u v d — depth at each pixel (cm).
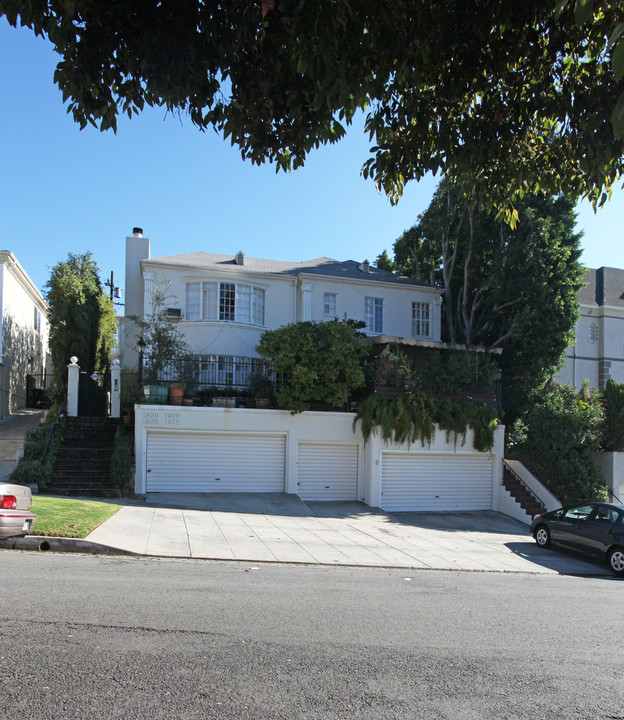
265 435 1934
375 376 2048
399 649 541
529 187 827
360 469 2027
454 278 3077
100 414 2645
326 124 703
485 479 2153
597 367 3238
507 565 1218
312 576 910
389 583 895
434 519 1872
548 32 691
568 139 760
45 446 1659
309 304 2581
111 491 1609
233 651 504
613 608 799
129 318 2216
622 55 259
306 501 1950
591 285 3391
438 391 2103
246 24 562
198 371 2059
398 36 634
